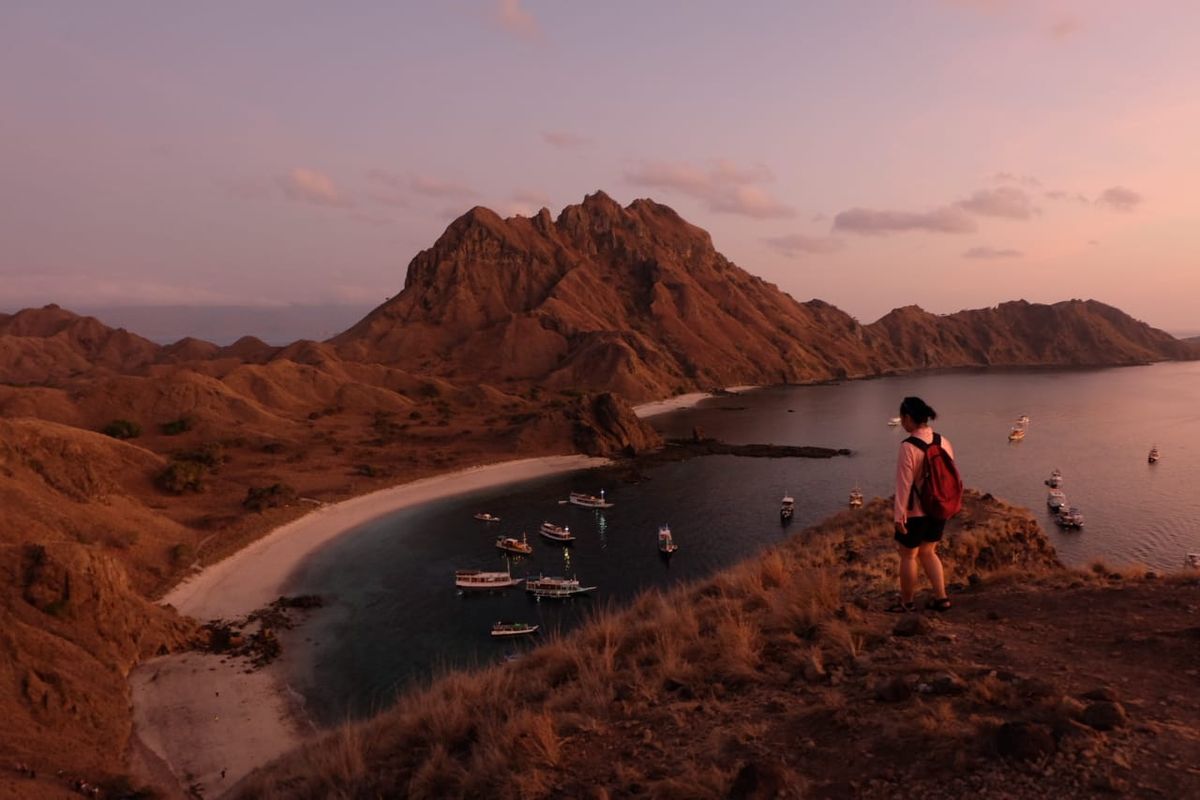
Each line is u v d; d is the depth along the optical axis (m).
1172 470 100.44
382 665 44.00
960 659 5.68
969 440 131.00
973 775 3.91
